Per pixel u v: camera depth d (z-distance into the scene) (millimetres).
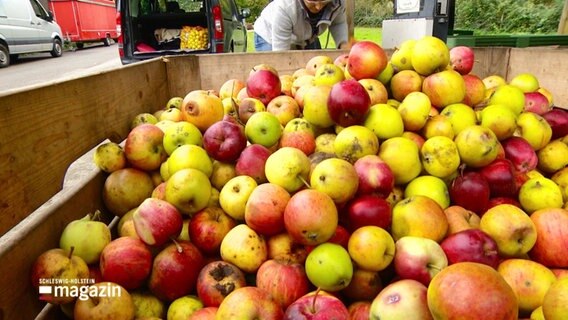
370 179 1512
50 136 1376
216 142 1697
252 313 1185
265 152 1698
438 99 1985
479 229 1423
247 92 2352
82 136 1607
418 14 4289
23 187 1224
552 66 2754
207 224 1535
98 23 22422
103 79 1822
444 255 1307
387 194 1555
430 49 2041
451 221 1504
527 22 9297
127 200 1789
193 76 3135
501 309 941
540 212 1507
